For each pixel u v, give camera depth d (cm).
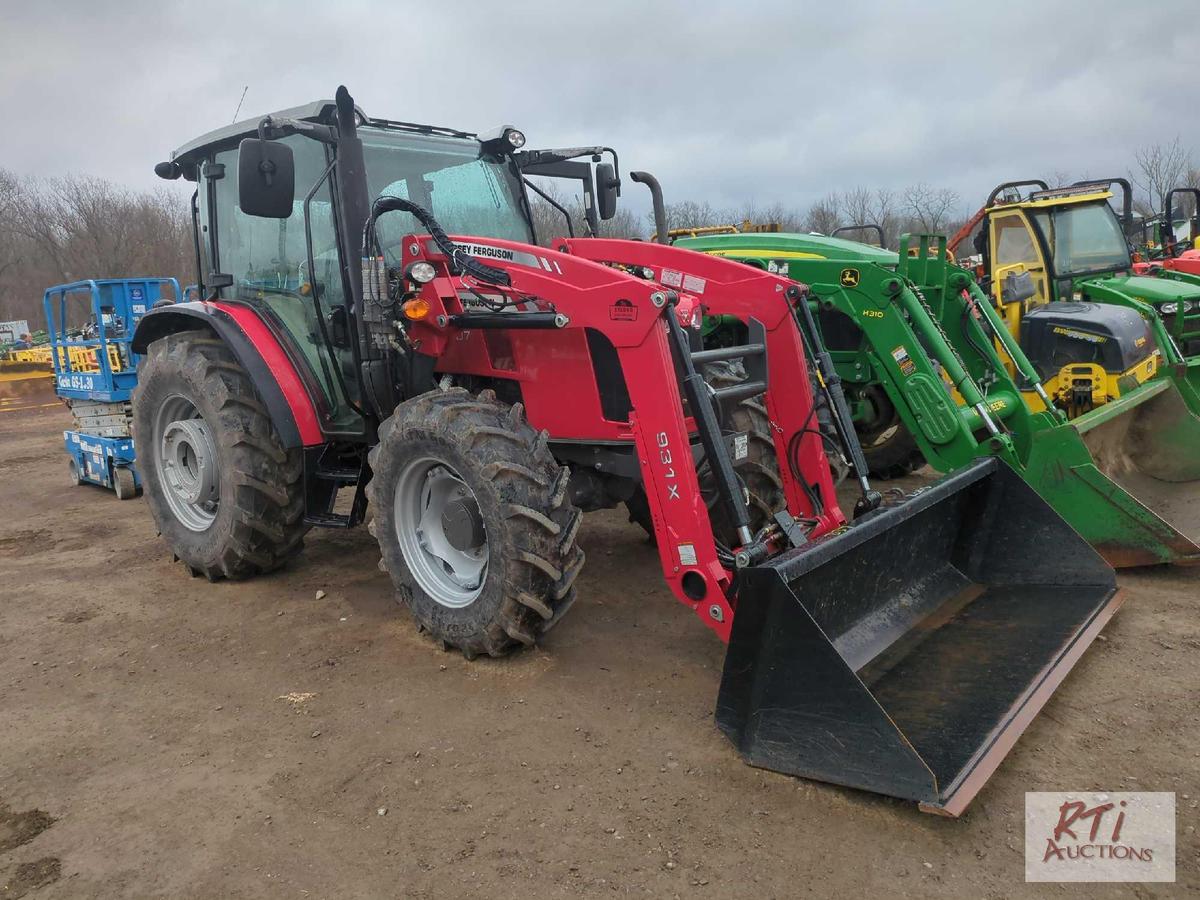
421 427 355
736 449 374
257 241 465
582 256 434
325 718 327
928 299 512
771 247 616
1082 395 564
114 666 381
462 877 236
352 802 273
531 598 337
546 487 341
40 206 3244
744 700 282
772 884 228
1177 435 564
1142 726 295
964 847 239
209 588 477
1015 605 359
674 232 866
